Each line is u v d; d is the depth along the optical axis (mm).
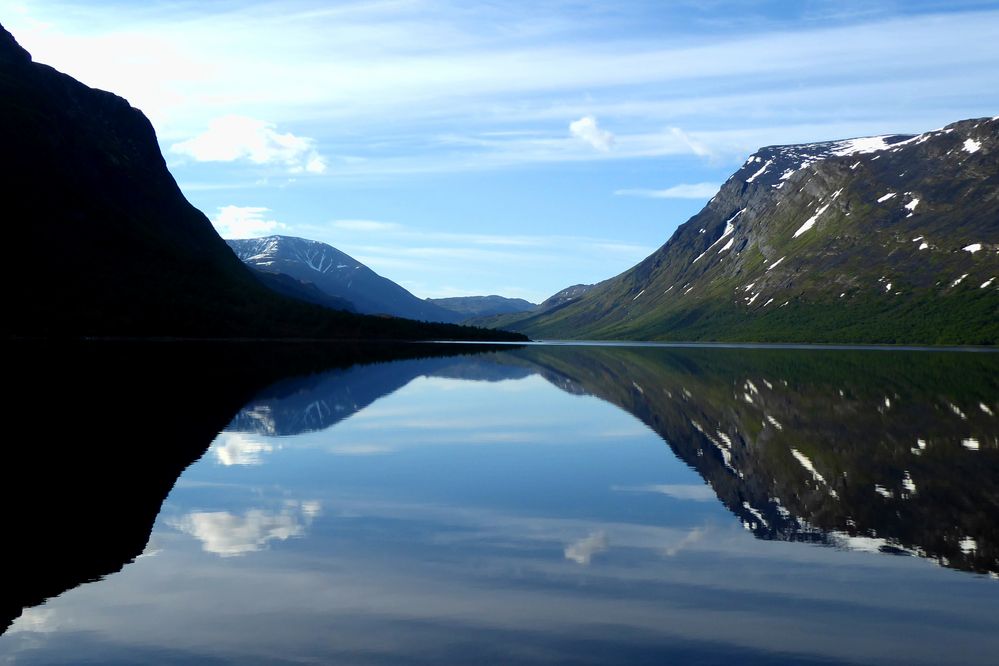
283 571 15562
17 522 18594
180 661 11578
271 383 58906
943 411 45656
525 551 17141
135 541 17422
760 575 15695
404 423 38938
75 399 43062
